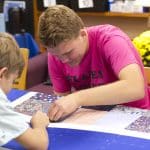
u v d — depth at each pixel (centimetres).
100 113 132
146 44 188
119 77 133
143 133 115
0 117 105
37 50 318
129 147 107
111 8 321
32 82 286
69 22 129
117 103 132
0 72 111
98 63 149
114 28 150
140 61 145
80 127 121
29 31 362
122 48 137
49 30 126
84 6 325
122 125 121
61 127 121
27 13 359
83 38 140
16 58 116
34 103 142
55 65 159
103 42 143
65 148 108
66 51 130
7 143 110
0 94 107
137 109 135
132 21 338
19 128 107
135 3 310
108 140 112
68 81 163
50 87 279
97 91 131
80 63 149
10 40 117
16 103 142
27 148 109
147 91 151
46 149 109
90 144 110
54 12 130
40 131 113
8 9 354
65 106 128
